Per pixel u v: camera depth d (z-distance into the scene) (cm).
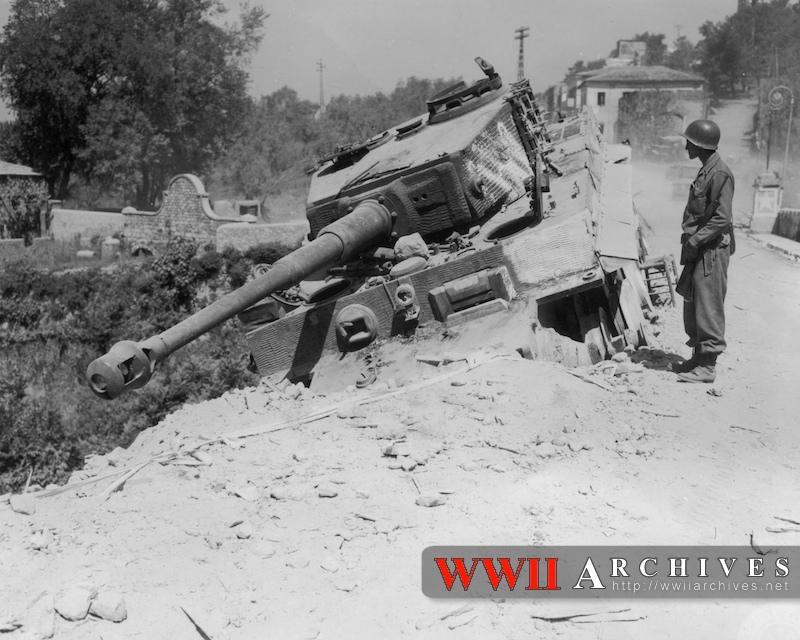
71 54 4331
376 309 924
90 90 4519
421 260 928
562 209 939
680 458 641
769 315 1145
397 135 1214
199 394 1992
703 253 796
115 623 444
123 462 678
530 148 956
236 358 2114
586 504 570
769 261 1823
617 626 452
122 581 477
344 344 930
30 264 2992
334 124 5338
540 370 785
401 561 503
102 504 575
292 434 700
